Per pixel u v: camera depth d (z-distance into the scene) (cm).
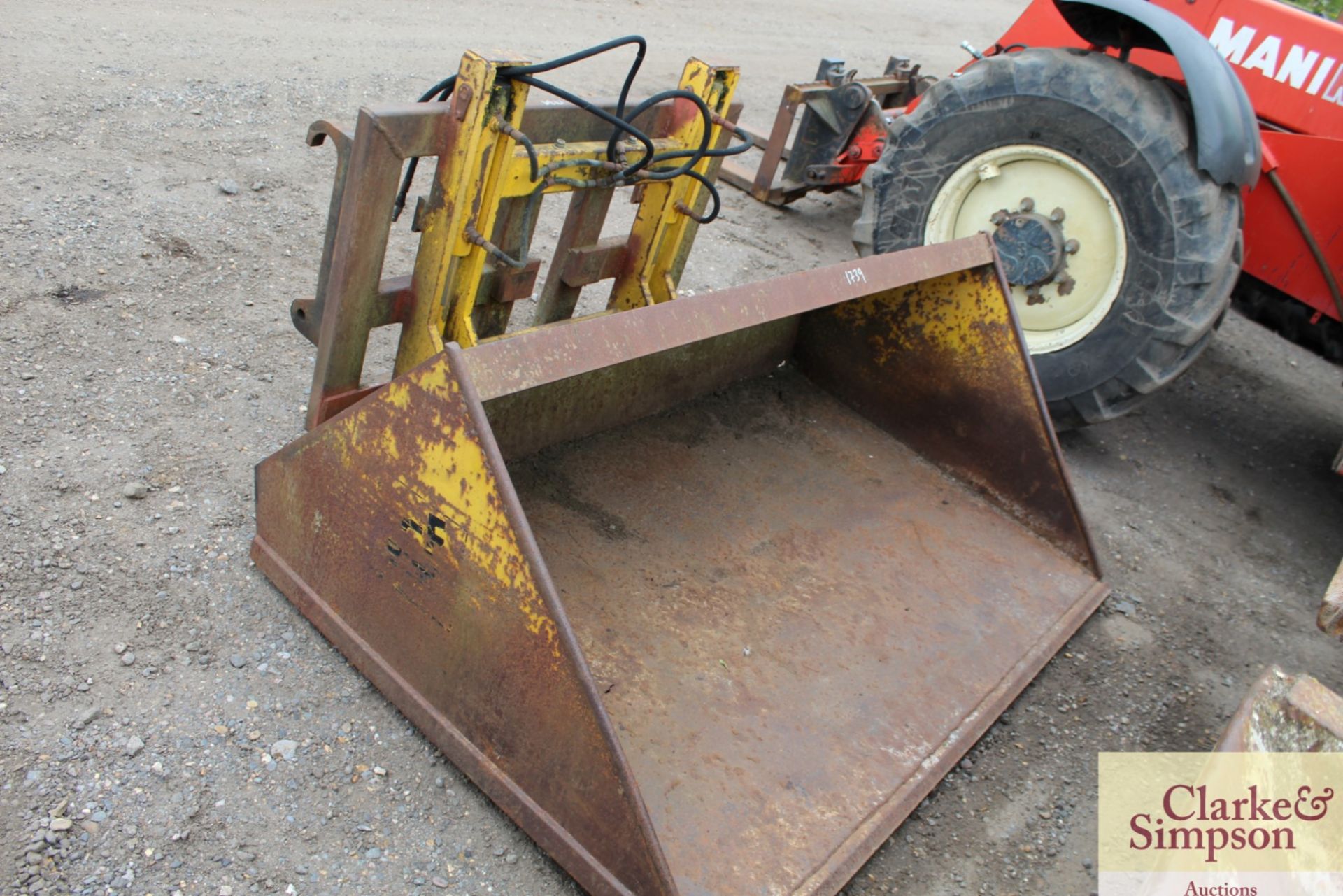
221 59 473
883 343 305
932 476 303
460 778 197
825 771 206
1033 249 348
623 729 199
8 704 188
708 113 258
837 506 280
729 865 180
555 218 429
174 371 282
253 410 276
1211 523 356
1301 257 369
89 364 275
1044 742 244
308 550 213
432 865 180
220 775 186
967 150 357
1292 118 372
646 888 167
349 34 544
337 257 227
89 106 399
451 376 167
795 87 470
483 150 224
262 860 174
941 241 372
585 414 268
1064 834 221
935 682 235
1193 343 334
